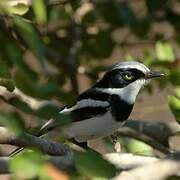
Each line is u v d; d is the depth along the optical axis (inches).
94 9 539.5
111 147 432.1
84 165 188.1
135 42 548.1
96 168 188.1
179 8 623.5
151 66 467.5
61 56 544.7
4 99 311.7
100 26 554.6
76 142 432.5
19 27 225.1
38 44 221.0
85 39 547.2
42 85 204.7
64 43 552.1
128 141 409.4
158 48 492.7
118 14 535.5
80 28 546.6
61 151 297.0
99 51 544.1
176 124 455.2
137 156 299.3
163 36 543.2
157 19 542.3
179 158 192.2
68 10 522.3
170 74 446.0
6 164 230.4
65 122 203.2
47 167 193.3
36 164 191.8
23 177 194.2
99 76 539.2
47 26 518.6
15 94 299.3
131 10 527.5
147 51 485.4
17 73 211.0
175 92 418.0
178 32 549.0
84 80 635.5
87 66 553.3
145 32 536.1
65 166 222.8
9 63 253.1
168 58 489.1
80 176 201.9
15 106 207.5
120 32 655.1
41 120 207.6
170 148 462.6
